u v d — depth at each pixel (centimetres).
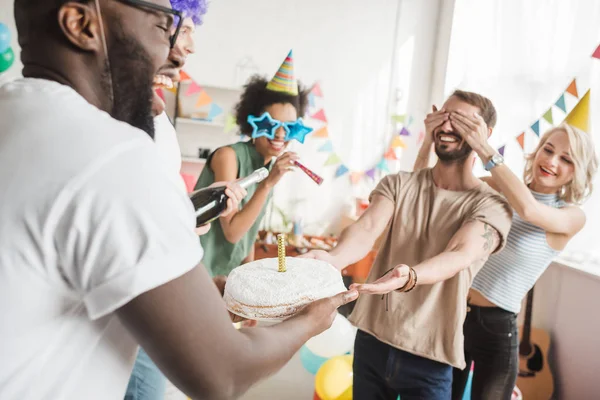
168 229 49
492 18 336
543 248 176
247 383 57
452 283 136
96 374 55
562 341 268
